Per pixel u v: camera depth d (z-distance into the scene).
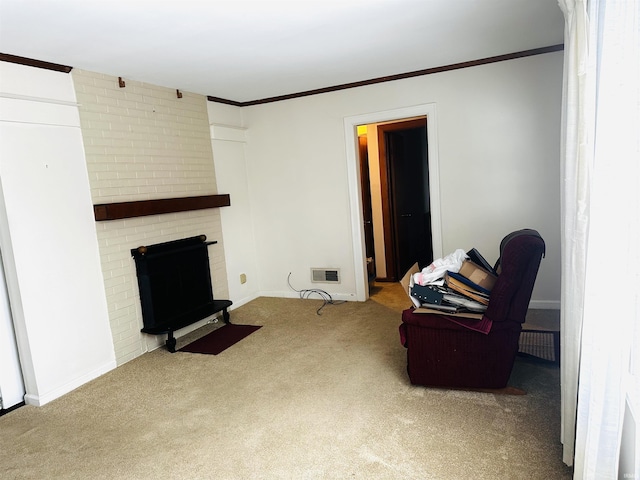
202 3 2.27
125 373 3.31
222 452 2.21
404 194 6.20
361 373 3.02
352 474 1.97
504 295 2.42
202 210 4.44
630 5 1.26
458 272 2.74
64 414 2.74
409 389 2.76
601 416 1.44
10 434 2.53
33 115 2.88
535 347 3.18
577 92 1.75
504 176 4.07
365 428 2.34
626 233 1.35
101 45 2.77
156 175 3.90
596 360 1.45
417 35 3.11
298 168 4.93
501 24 2.99
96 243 3.30
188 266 4.17
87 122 3.26
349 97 4.55
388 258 5.70
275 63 3.53
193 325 4.24
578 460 1.65
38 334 2.89
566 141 1.86
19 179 2.80
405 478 1.92
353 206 4.74
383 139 5.53
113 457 2.23
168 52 3.02
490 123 4.05
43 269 2.94
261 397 2.78
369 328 3.94
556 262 3.99
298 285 5.18
